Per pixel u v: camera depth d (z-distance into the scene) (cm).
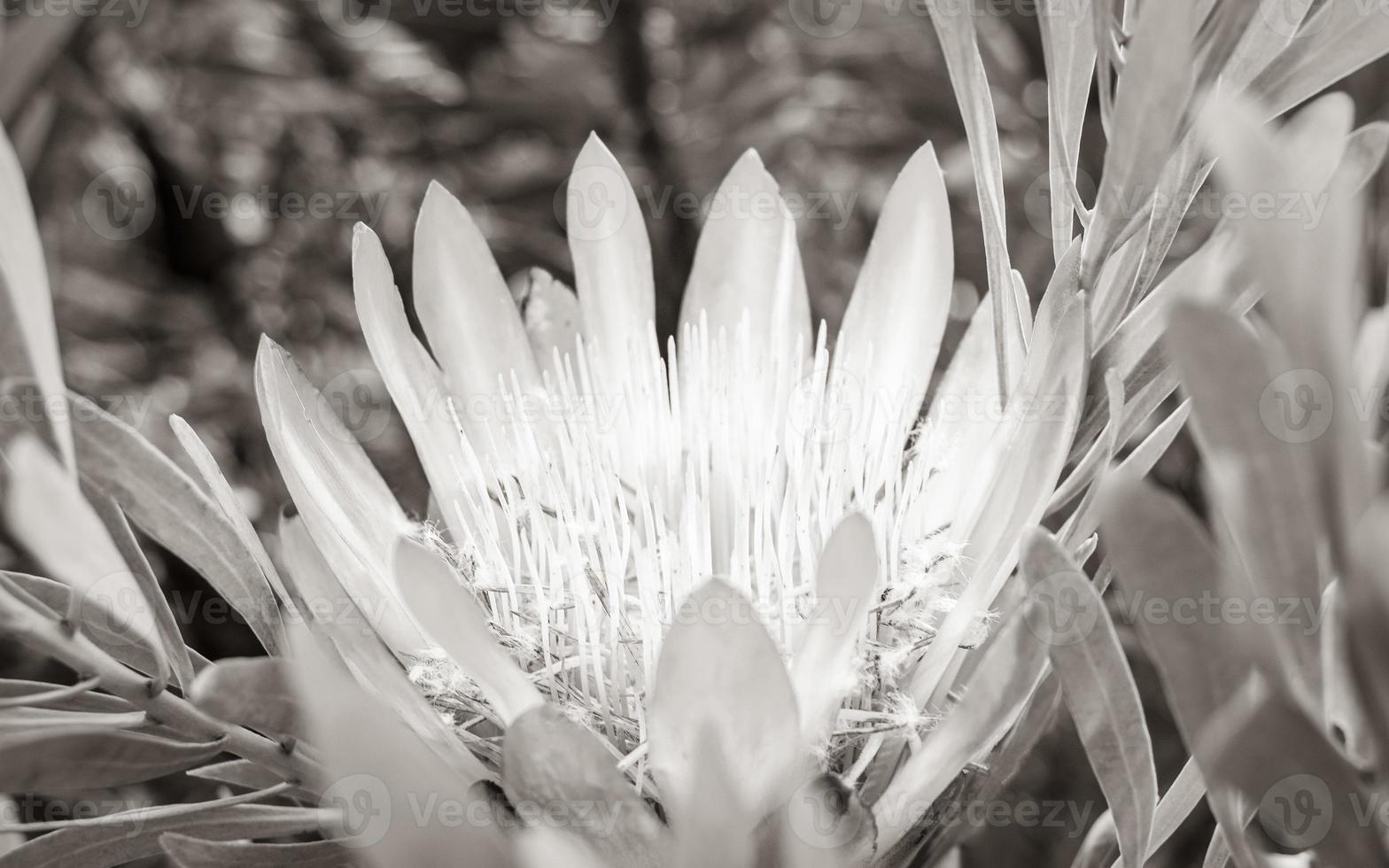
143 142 108
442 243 55
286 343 104
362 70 110
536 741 44
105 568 45
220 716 44
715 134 106
